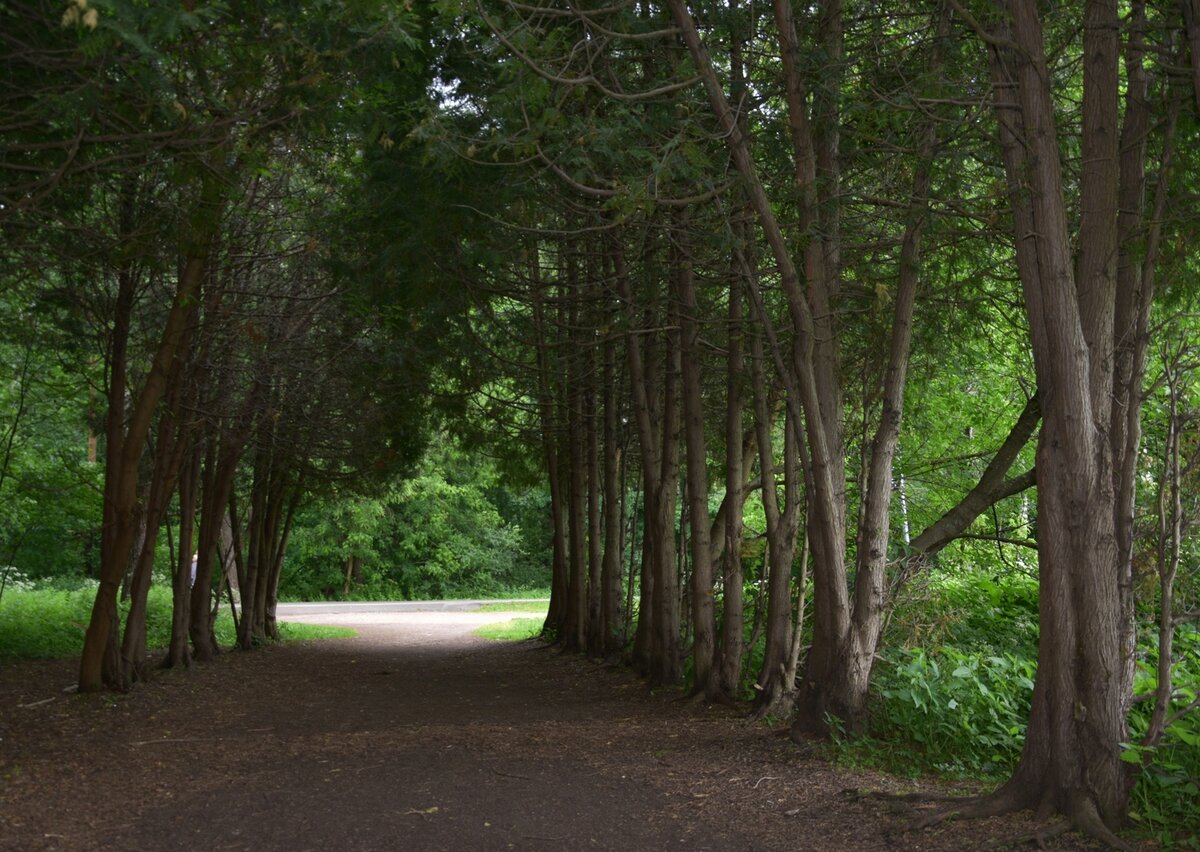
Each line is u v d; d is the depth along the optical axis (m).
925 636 10.20
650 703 11.93
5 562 26.89
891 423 8.71
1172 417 6.09
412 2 7.05
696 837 5.94
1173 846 5.44
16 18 6.48
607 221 10.48
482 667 17.91
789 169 9.34
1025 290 6.39
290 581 44.78
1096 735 5.82
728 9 9.34
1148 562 7.10
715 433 16.83
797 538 13.58
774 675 10.22
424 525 47.44
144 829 6.02
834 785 7.07
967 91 8.49
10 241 8.26
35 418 20.00
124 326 12.24
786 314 11.80
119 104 6.97
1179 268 7.22
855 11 9.62
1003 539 9.99
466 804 6.67
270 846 5.70
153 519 13.38
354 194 12.35
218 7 5.68
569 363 15.61
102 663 12.16
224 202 9.05
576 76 8.40
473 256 10.58
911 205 8.48
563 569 22.05
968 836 5.70
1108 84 6.25
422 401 17.42
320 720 10.98
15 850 5.50
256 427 15.81
